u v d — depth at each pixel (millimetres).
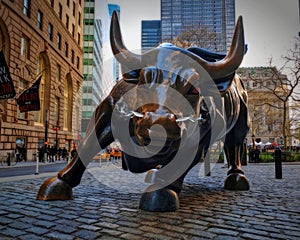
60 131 31797
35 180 7785
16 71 23469
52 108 30359
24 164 20578
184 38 25375
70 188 4855
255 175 10414
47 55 29266
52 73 30547
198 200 5012
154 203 4004
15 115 23562
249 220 3691
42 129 28156
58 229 3156
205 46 25266
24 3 25688
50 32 31234
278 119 39000
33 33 26578
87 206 4297
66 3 36156
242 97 6152
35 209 4066
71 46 37500
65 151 28578
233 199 5152
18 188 6121
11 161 22750
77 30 40656
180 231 3143
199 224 3438
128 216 3723
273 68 28938
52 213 3855
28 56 26094
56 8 32719
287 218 3816
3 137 22062
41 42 28203
